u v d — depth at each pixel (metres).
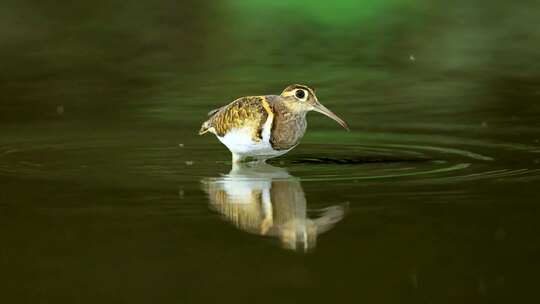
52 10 33.16
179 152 17.33
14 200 13.81
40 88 23.45
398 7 33.50
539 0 33.94
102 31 30.25
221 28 30.78
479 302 9.86
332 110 21.09
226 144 16.45
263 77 24.45
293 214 13.04
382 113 20.77
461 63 25.95
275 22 31.75
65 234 12.21
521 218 12.61
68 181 14.99
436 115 20.44
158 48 28.11
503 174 15.09
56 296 10.12
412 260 11.09
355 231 12.22
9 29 30.50
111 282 10.51
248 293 10.13
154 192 14.28
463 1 34.28
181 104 21.66
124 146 17.78
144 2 34.56
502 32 29.70
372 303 9.86
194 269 10.91
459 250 11.41
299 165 16.17
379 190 14.20
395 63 26.17
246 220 12.80
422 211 13.04
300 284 10.40
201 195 14.09
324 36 29.81
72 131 19.12
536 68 25.08
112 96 22.55
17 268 10.97
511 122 19.59
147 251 11.55
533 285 10.26
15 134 18.89
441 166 15.80
